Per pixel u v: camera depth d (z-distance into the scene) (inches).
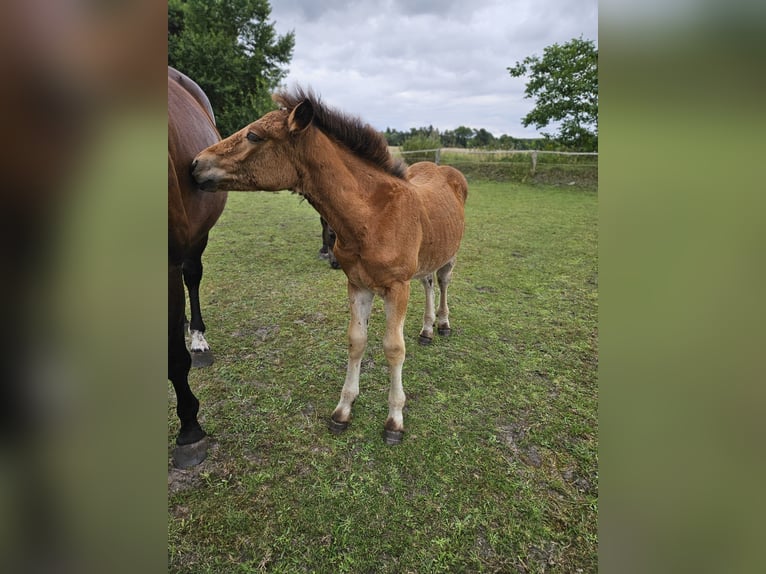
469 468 89.8
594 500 83.1
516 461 92.1
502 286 192.2
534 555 72.2
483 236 277.7
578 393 115.9
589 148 652.7
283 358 129.0
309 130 84.1
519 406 110.1
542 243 263.0
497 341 142.9
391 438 95.8
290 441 96.1
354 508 79.7
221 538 73.4
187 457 88.3
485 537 75.0
